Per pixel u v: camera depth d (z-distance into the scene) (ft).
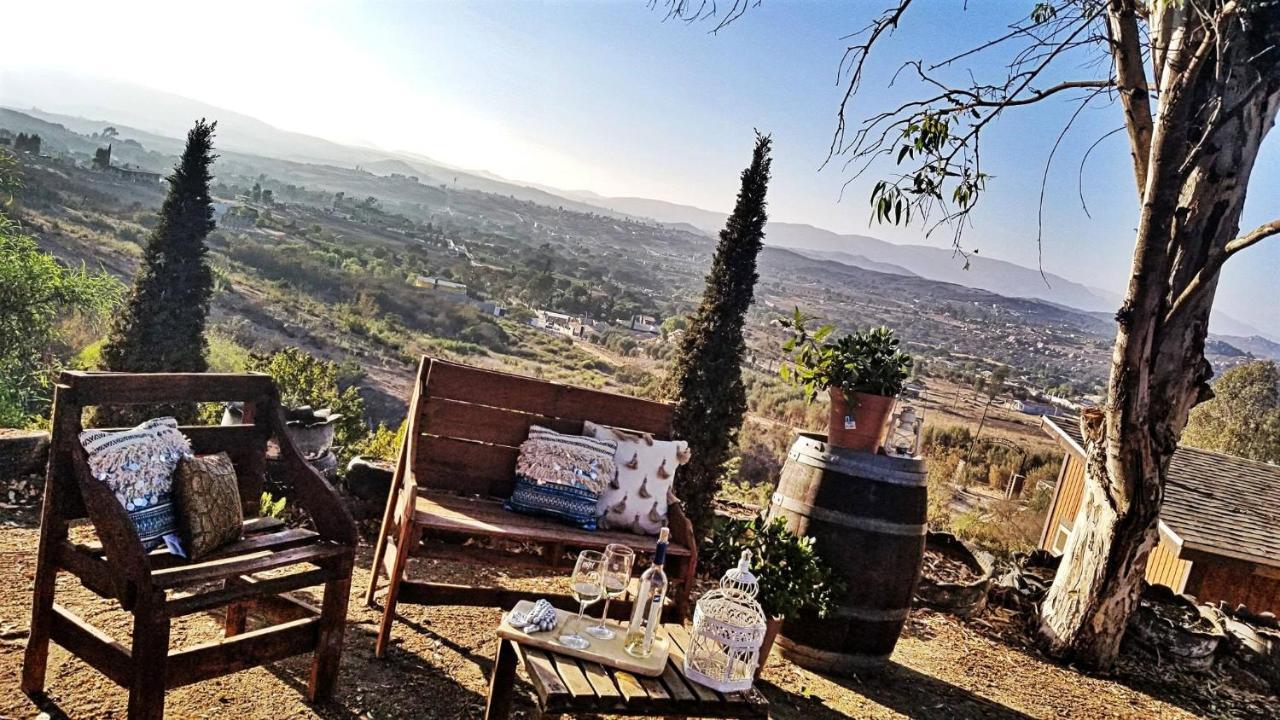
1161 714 16.51
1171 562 39.88
